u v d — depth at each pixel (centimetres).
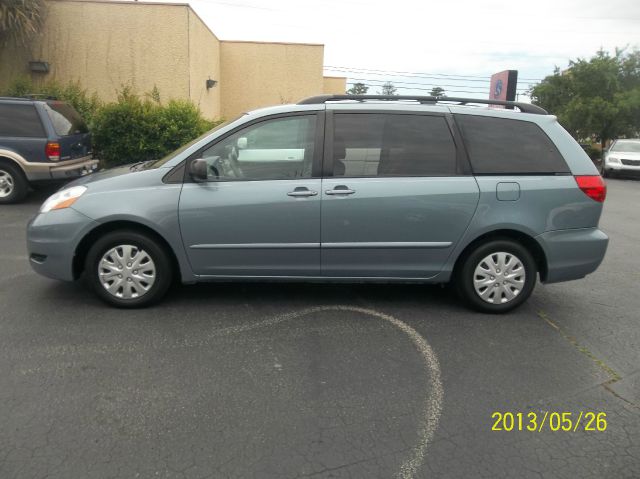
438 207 440
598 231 466
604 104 2611
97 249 439
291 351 385
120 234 438
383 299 496
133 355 371
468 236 446
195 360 366
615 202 1293
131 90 1460
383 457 271
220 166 442
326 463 265
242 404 315
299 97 2175
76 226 431
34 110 905
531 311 480
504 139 457
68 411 302
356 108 453
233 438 282
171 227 433
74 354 370
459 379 352
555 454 277
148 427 289
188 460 264
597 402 329
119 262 444
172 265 459
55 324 419
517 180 447
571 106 2695
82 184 454
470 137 454
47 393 319
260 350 385
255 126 445
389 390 335
